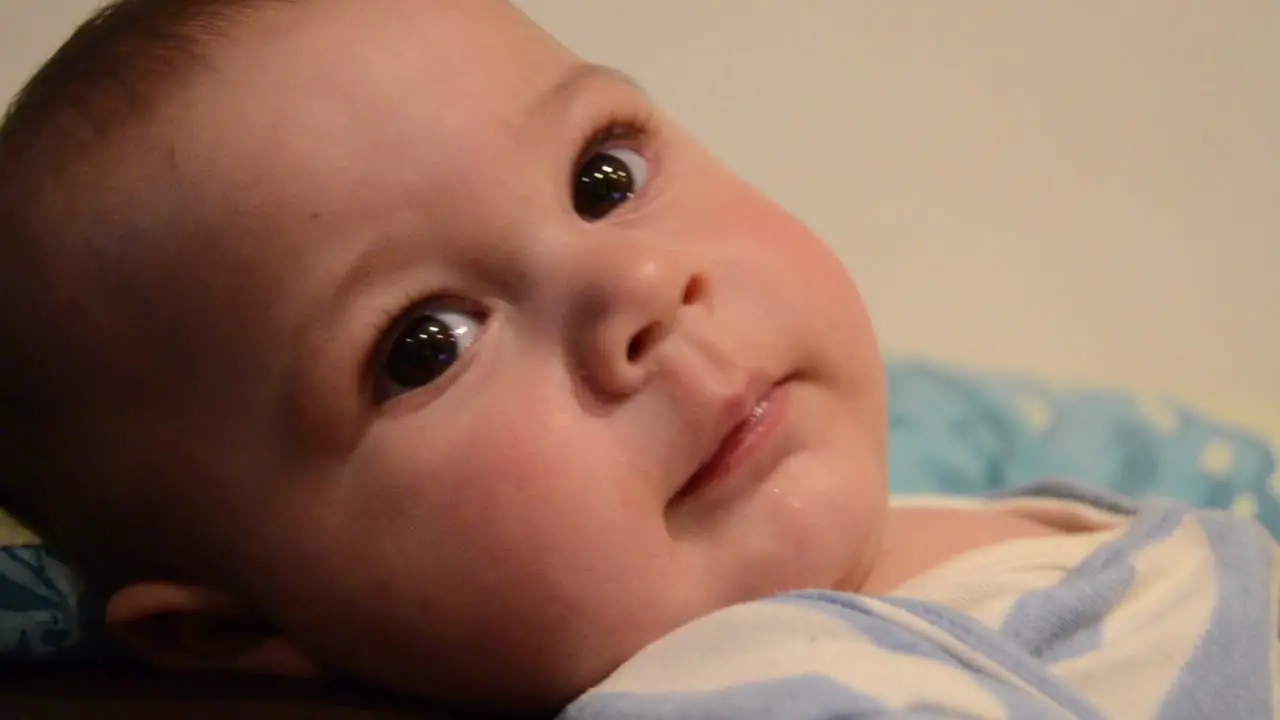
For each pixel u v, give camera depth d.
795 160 1.14
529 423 0.56
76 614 0.63
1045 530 0.76
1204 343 1.17
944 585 0.63
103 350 0.60
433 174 0.58
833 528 0.61
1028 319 1.17
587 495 0.56
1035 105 1.14
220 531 0.61
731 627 0.55
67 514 0.64
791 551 0.60
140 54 0.61
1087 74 1.14
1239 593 0.65
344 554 0.59
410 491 0.57
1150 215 1.16
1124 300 1.17
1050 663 0.60
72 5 0.98
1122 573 0.64
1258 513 0.98
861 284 1.15
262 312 0.57
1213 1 1.13
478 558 0.57
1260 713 0.61
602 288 0.57
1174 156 1.15
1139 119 1.15
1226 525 0.70
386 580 0.58
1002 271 1.16
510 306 0.58
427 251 0.58
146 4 0.65
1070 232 1.16
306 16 0.61
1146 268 1.16
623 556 0.56
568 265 0.58
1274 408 1.17
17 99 0.67
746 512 0.59
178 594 0.63
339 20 0.61
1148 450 1.02
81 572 0.64
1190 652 0.61
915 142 1.15
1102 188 1.16
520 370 0.57
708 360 0.58
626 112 0.65
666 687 0.54
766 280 0.63
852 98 1.14
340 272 0.56
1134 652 0.61
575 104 0.62
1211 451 1.01
